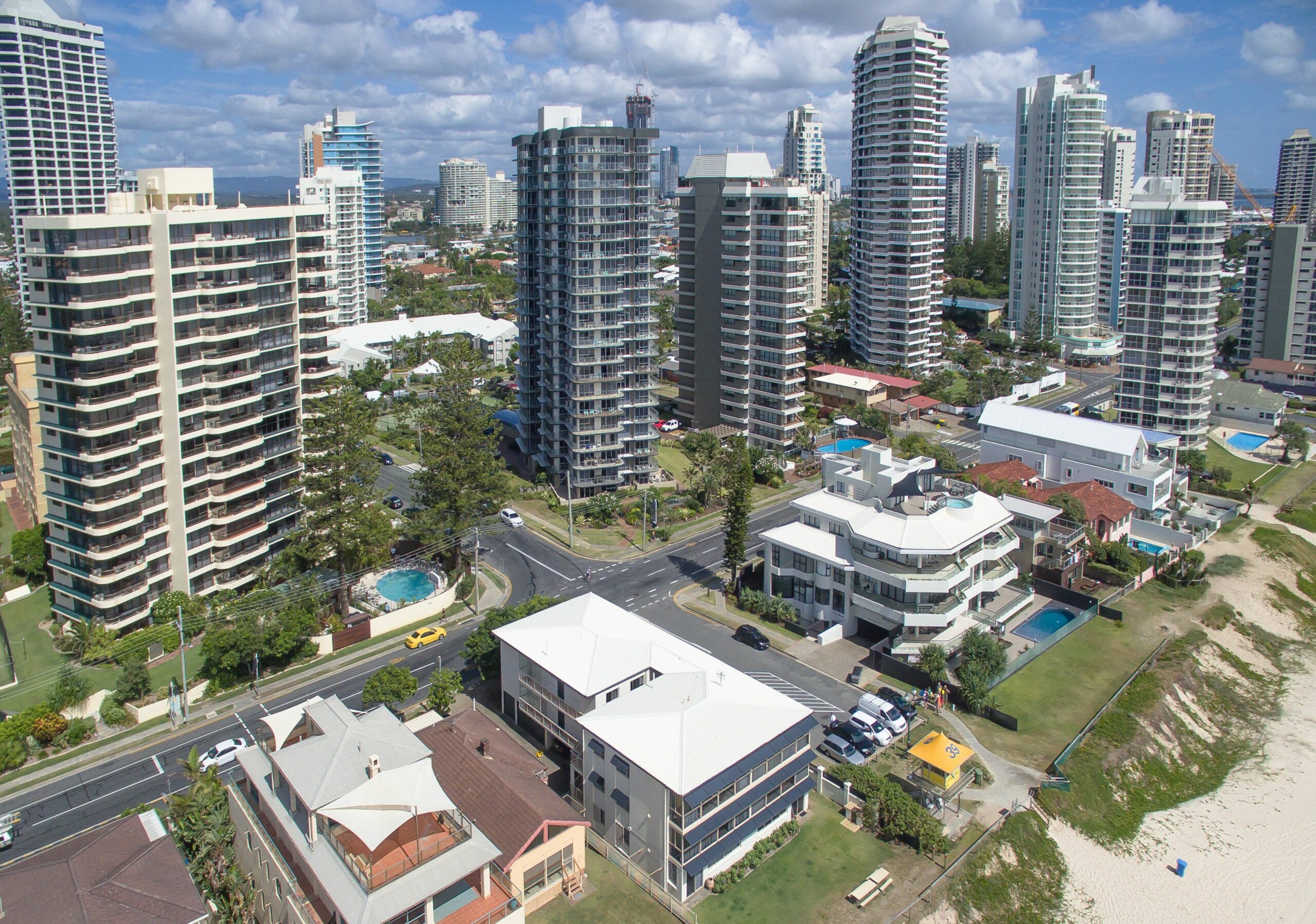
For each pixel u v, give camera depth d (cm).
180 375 12081
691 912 7519
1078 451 16638
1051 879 8431
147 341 11806
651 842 7812
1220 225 18262
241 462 12950
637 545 15338
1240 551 15575
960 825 8712
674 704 8456
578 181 15912
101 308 11250
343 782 6894
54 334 11269
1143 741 10381
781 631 12294
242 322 12862
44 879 7019
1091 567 14162
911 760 9594
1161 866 8938
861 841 8481
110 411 11419
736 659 11575
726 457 17500
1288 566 15362
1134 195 19050
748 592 12812
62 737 9944
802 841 8456
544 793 7925
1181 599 13762
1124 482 16050
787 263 18225
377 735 7512
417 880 6438
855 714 10144
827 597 12375
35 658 11438
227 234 12638
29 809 8894
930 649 10856
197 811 8244
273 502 13525
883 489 12606
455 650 11938
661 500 16738
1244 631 13300
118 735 10094
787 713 8569
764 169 19850
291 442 13938
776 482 18038
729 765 7856
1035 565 13750
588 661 9400
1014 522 13788
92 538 11469
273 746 7994
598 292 16388
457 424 13838
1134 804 9675
